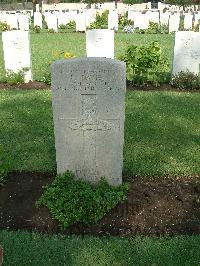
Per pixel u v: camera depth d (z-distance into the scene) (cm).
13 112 254
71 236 137
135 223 145
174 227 143
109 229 142
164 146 204
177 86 315
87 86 146
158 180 173
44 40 562
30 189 165
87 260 126
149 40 554
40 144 206
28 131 224
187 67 323
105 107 149
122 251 130
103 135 153
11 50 320
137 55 312
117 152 156
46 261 126
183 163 186
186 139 214
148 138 213
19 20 693
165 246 132
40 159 189
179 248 131
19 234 138
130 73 326
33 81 333
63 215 144
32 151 198
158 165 184
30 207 153
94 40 333
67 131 154
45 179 174
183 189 166
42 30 695
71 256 128
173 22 663
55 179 162
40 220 146
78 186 155
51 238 136
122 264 125
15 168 181
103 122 151
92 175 161
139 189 164
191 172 179
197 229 142
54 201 150
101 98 147
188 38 313
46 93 295
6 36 316
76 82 146
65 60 144
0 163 174
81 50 477
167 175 177
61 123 153
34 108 261
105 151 156
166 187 167
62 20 739
